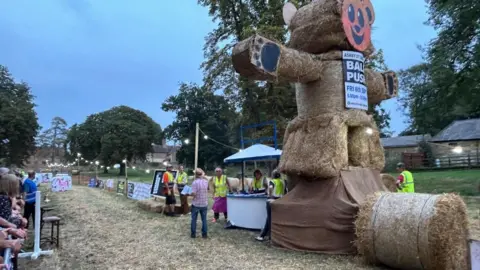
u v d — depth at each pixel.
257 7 25.23
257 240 8.38
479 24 18.48
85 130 78.06
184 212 13.41
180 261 6.57
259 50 6.81
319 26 7.98
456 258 5.25
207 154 57.91
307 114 8.15
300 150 7.69
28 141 50.12
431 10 20.88
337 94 7.88
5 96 51.72
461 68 20.11
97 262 6.61
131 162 76.44
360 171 7.60
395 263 5.59
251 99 25.50
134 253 7.25
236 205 10.16
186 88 62.53
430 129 57.09
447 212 5.14
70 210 15.34
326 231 6.93
